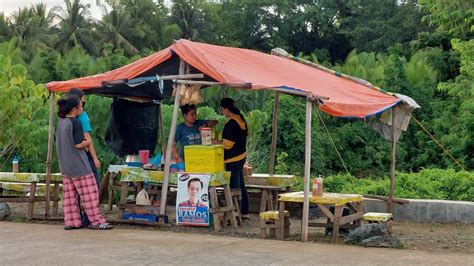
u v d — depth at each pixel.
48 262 6.68
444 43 23.70
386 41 47.34
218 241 8.11
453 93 19.72
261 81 9.03
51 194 10.55
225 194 9.55
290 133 18.38
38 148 15.26
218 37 58.97
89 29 51.91
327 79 10.98
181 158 10.29
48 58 27.14
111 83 9.69
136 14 54.78
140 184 10.73
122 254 7.12
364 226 8.18
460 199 12.52
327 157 20.47
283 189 11.02
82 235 8.48
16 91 15.32
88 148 9.12
